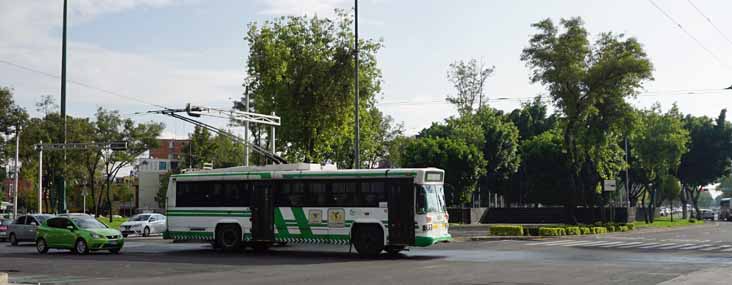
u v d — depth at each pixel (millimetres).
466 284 16812
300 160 48281
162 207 95438
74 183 75125
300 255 27625
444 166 66500
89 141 65062
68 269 22484
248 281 18094
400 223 25781
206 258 26406
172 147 146000
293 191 27969
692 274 18906
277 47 45531
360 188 26672
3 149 59094
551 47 51250
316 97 45625
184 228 30094
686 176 89062
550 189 71625
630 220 72812
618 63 49625
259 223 28438
